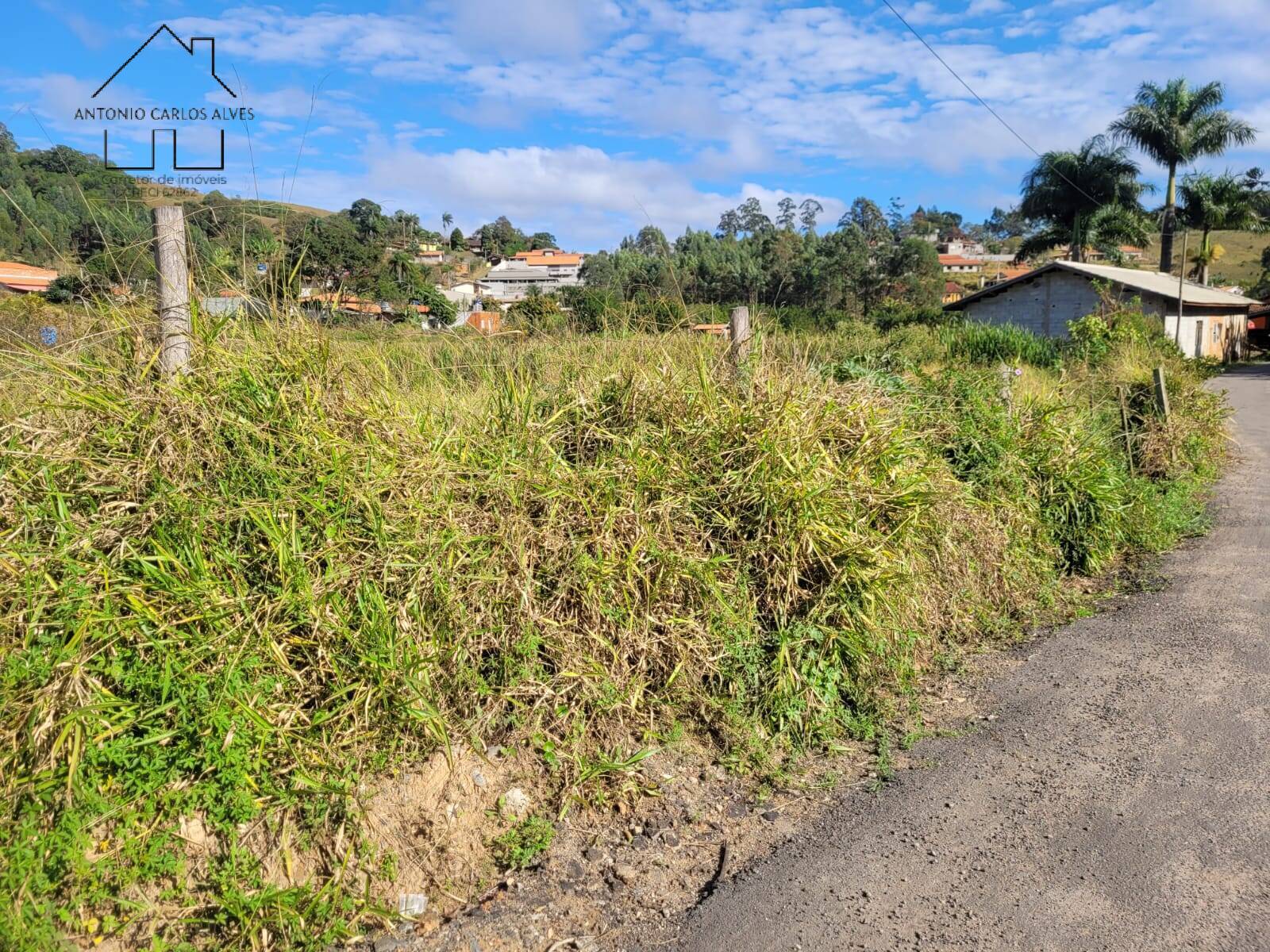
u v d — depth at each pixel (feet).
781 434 16.85
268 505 11.88
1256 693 16.02
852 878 11.03
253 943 9.28
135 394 12.48
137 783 9.62
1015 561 21.75
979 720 15.53
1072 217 147.74
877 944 9.80
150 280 13.47
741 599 15.16
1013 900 10.43
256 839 10.05
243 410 12.91
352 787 10.62
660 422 17.21
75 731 9.29
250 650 10.82
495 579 13.12
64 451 11.87
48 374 12.78
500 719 12.59
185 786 9.91
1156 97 138.92
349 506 12.53
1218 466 40.01
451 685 12.18
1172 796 12.62
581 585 13.71
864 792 13.19
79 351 13.12
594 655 13.52
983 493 22.52
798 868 11.30
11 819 8.95
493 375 17.08
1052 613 21.34
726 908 10.53
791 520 15.71
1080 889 10.61
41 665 9.71
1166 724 14.92
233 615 10.98
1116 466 30.30
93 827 9.34
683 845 11.85
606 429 16.80
